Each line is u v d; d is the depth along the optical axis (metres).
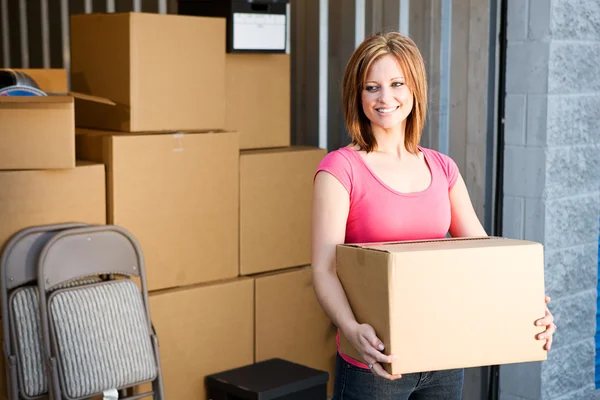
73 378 2.33
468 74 2.75
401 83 1.68
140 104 2.65
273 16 2.98
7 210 2.35
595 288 2.89
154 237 2.66
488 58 2.69
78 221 2.48
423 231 1.72
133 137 2.58
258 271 2.96
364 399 1.68
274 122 3.09
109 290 2.44
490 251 1.59
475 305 1.58
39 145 2.38
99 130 2.74
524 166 2.70
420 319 1.54
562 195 2.72
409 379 1.68
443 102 2.82
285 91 3.11
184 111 2.75
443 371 1.72
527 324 1.63
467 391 2.87
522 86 2.67
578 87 2.71
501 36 2.70
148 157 2.62
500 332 1.61
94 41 2.74
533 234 2.70
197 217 2.76
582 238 2.81
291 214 3.03
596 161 2.82
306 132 3.37
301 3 3.32
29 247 2.38
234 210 2.85
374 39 1.71
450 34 2.79
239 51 2.90
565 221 2.74
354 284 1.61
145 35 2.64
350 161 1.70
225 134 2.80
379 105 1.68
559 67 2.63
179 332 2.71
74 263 2.40
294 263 3.06
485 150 2.73
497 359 1.61
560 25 2.61
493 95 2.72
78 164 2.51
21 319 2.35
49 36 4.17
